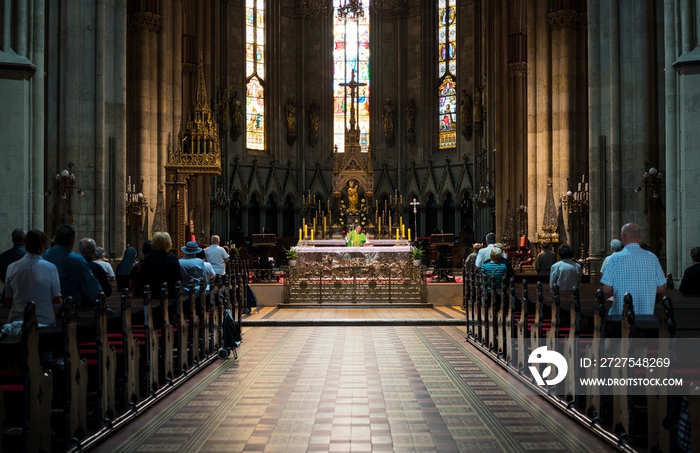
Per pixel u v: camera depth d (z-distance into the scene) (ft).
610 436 24.86
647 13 67.36
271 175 142.72
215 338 44.70
